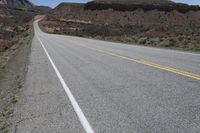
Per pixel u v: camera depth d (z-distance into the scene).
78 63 14.58
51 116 6.23
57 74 11.51
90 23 136.38
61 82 9.79
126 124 5.38
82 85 9.07
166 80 9.03
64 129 5.38
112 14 167.38
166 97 7.01
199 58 15.02
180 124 5.18
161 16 162.25
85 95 7.77
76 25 119.75
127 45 28.59
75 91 8.31
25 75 12.02
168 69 11.22
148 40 32.41
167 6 171.75
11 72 15.44
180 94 7.21
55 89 8.81
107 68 12.32
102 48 24.36
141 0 188.50
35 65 14.89
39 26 108.56
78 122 5.69
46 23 123.06
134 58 15.75
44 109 6.79
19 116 6.46
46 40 41.28
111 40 41.72
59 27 108.56
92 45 29.00
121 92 7.82
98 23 138.38
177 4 173.12
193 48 22.70
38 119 6.11
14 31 110.00
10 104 8.02
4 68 18.25
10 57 25.83
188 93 7.27
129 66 12.59
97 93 7.90
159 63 13.22
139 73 10.62
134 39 36.75
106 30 89.12
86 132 5.14
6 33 100.12
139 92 7.69
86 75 10.85
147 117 5.67
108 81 9.45
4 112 7.33
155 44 29.45
